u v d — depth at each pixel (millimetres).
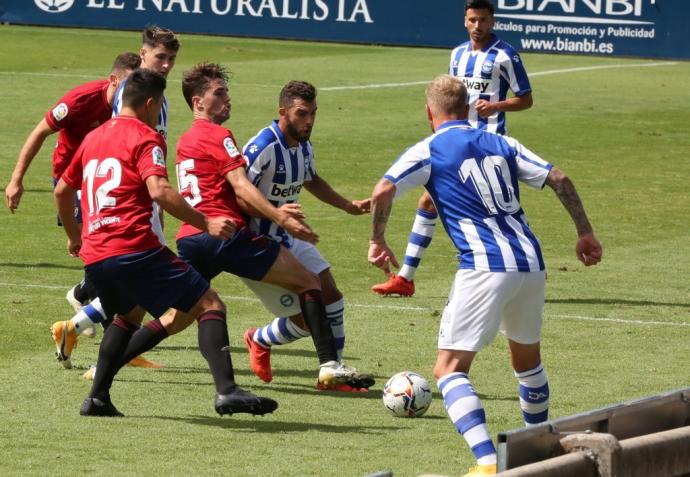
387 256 16047
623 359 22812
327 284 21078
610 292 29188
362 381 20219
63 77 68750
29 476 15188
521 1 84688
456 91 16547
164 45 22672
